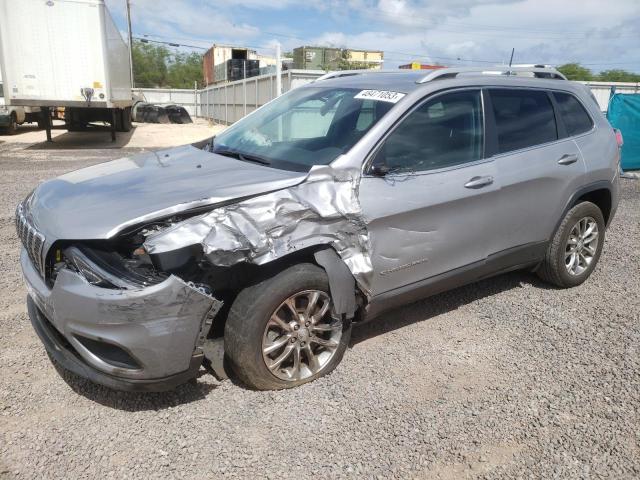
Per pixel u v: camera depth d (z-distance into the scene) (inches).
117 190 129.8
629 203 349.1
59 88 606.5
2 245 235.6
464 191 152.4
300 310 131.0
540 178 173.5
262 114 186.2
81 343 114.2
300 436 117.0
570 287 201.0
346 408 127.0
